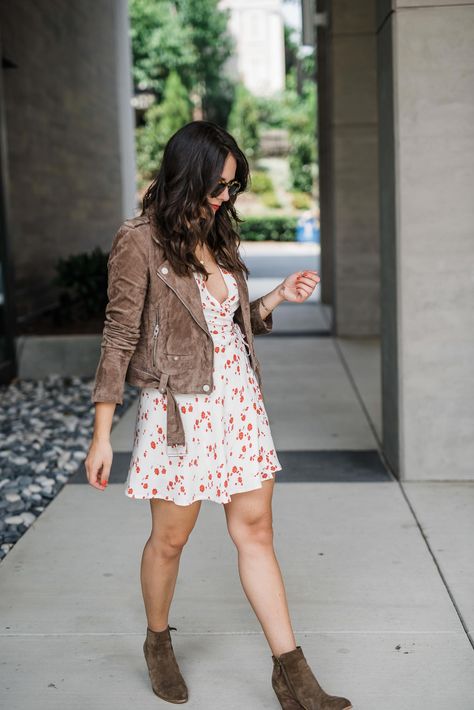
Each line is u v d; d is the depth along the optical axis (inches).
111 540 156.3
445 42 173.8
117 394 94.5
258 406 100.4
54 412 264.1
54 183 416.8
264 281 665.6
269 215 1520.7
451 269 179.6
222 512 168.6
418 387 183.9
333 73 384.2
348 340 390.0
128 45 685.3
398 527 160.2
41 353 321.7
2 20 337.1
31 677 109.9
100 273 360.2
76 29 471.8
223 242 99.3
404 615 125.1
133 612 127.3
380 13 193.3
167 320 95.0
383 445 208.7
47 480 192.9
